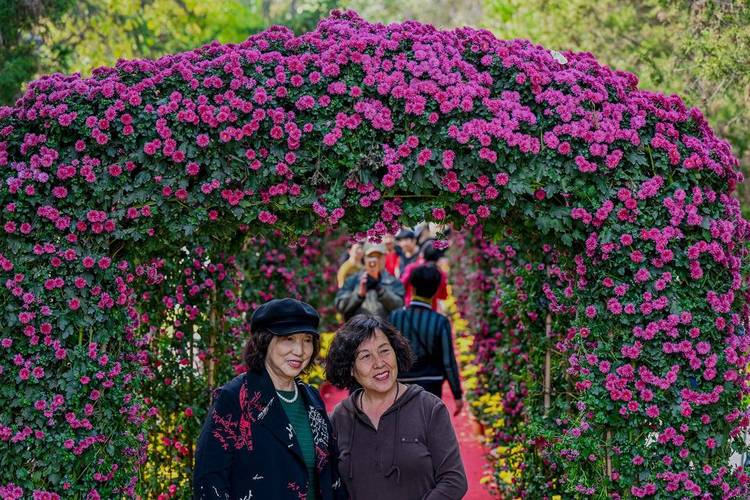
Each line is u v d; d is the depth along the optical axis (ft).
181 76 12.92
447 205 13.34
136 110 12.75
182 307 17.12
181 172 12.79
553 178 13.16
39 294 12.71
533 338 17.44
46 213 12.57
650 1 25.80
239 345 18.10
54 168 12.75
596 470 13.99
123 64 13.05
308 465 11.24
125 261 13.37
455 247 45.34
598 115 13.32
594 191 13.38
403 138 12.94
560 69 13.76
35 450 12.75
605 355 13.76
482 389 25.77
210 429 10.91
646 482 13.61
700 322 13.53
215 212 13.05
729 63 22.41
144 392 16.89
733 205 13.93
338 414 12.42
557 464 16.16
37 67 26.07
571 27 28.99
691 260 13.47
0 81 24.23
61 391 12.89
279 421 11.07
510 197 13.11
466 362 35.40
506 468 20.33
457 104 12.82
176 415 17.10
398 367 12.30
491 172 13.11
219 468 10.77
